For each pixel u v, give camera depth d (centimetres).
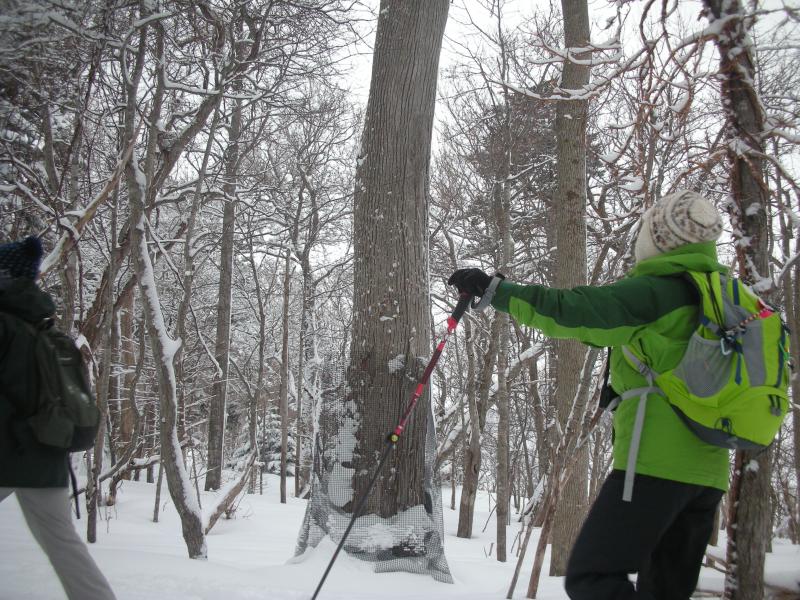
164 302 2041
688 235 222
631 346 214
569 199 731
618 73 426
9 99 645
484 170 1238
